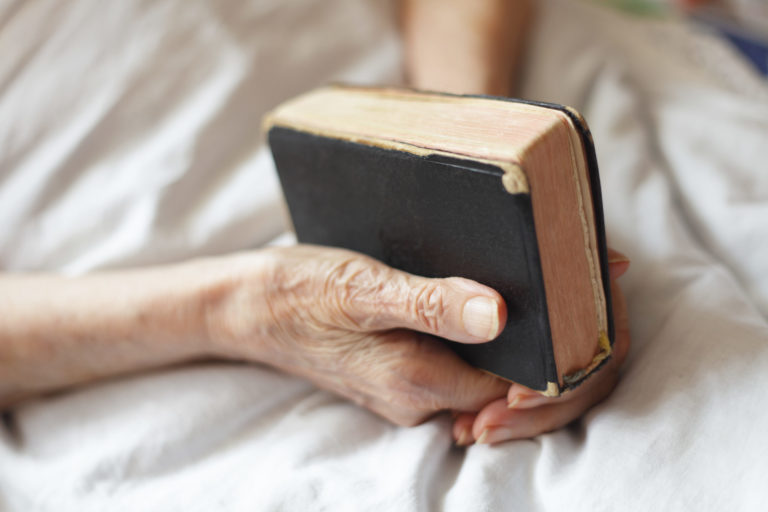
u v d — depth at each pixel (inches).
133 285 19.8
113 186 21.5
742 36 34.9
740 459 15.9
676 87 24.1
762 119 22.6
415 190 16.4
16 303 20.2
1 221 21.4
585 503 16.2
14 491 19.0
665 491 15.9
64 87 21.9
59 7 22.1
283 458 18.0
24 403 20.9
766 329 17.5
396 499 16.7
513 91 23.5
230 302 18.6
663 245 19.4
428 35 23.6
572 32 24.9
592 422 17.3
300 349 18.3
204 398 19.2
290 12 23.3
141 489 18.3
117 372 20.4
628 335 17.9
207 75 22.4
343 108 18.0
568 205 15.6
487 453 17.5
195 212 21.6
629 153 21.4
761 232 19.9
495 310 15.7
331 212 18.6
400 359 17.4
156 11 22.3
